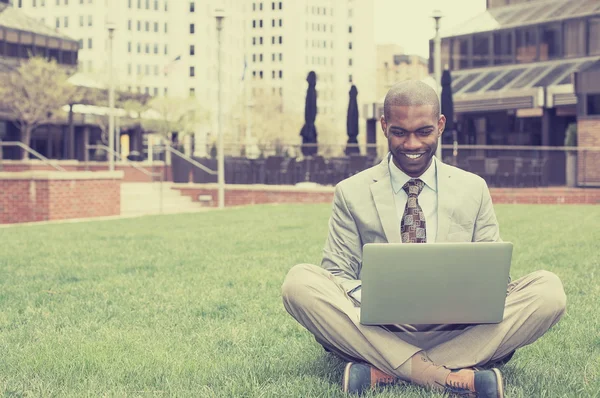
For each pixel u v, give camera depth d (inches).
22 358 146.8
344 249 131.0
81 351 151.6
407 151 122.0
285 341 162.6
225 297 223.9
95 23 3887.8
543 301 118.8
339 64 5482.3
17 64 1585.9
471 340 119.3
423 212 128.0
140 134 1545.3
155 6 4163.4
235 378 129.6
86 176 654.5
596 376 129.0
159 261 313.4
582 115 874.1
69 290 240.8
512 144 1030.4
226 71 4530.0
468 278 113.3
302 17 5349.4
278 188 806.5
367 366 118.6
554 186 850.8
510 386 121.3
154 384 129.1
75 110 1129.4
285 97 3791.8
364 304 114.1
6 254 343.3
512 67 1087.0
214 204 837.8
